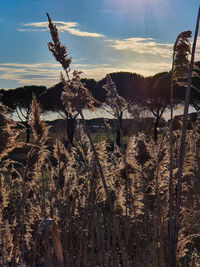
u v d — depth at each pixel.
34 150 2.59
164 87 30.48
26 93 40.88
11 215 3.06
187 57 2.12
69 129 20.72
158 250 3.12
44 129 2.74
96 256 3.98
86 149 3.54
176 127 2.98
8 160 2.46
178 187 2.14
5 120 2.34
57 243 2.22
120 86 34.69
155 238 2.89
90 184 3.58
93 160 3.52
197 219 4.01
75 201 3.86
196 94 28.39
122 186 3.56
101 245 3.64
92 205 3.65
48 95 38.09
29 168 2.61
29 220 3.15
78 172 3.85
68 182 3.81
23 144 2.51
